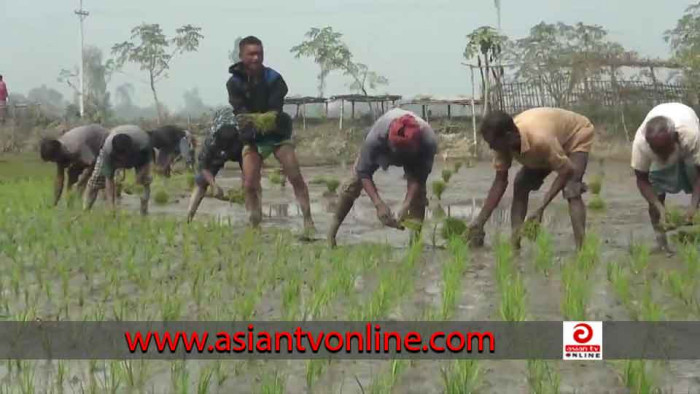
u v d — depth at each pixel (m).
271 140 9.02
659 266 6.75
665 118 7.05
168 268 6.89
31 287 6.22
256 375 3.97
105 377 3.95
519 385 3.79
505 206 12.66
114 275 6.39
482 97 31.89
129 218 10.42
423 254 7.64
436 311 5.24
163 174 18.53
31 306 5.55
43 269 6.95
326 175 23.97
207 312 5.27
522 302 5.18
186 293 5.93
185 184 16.97
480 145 30.72
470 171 23.56
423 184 7.87
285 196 15.38
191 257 7.45
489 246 8.13
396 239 8.80
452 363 4.10
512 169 20.95
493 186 7.83
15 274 6.43
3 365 4.18
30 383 3.65
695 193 7.18
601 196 14.20
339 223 8.09
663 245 7.50
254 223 9.38
